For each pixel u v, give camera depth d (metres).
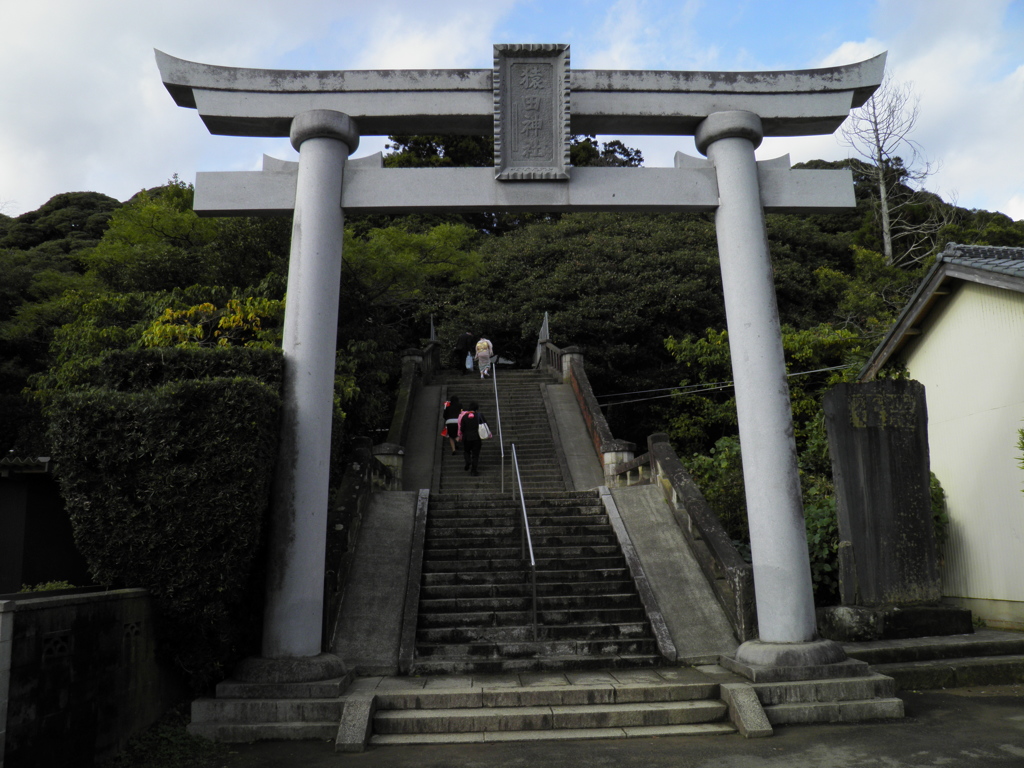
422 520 9.98
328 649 7.35
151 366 6.72
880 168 27.83
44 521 11.24
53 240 25.17
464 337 22.03
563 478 13.88
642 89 7.74
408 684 6.61
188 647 6.10
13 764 4.04
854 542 8.13
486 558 9.12
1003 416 9.34
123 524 5.81
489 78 7.65
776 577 6.83
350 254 15.28
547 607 8.16
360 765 5.11
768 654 6.51
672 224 27.36
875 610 7.80
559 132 7.54
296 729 5.76
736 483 10.69
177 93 7.46
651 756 5.19
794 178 7.77
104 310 12.39
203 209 7.36
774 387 7.11
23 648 4.18
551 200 7.52
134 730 5.46
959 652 7.36
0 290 16.22
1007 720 5.82
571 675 6.88
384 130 7.81
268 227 13.93
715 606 8.02
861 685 6.20
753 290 7.29
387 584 8.48
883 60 7.91
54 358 14.19
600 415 15.55
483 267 24.56
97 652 4.95
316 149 7.32
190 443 5.97
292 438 6.76
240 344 11.52
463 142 31.73
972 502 9.89
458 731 5.80
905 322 10.70
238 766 5.16
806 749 5.28
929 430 10.83
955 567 10.14
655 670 7.03
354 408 13.52
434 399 18.30
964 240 24.64
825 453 11.64
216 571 5.86
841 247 28.91
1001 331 9.41
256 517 6.07
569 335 22.77
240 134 7.78
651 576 8.59
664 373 21.58
